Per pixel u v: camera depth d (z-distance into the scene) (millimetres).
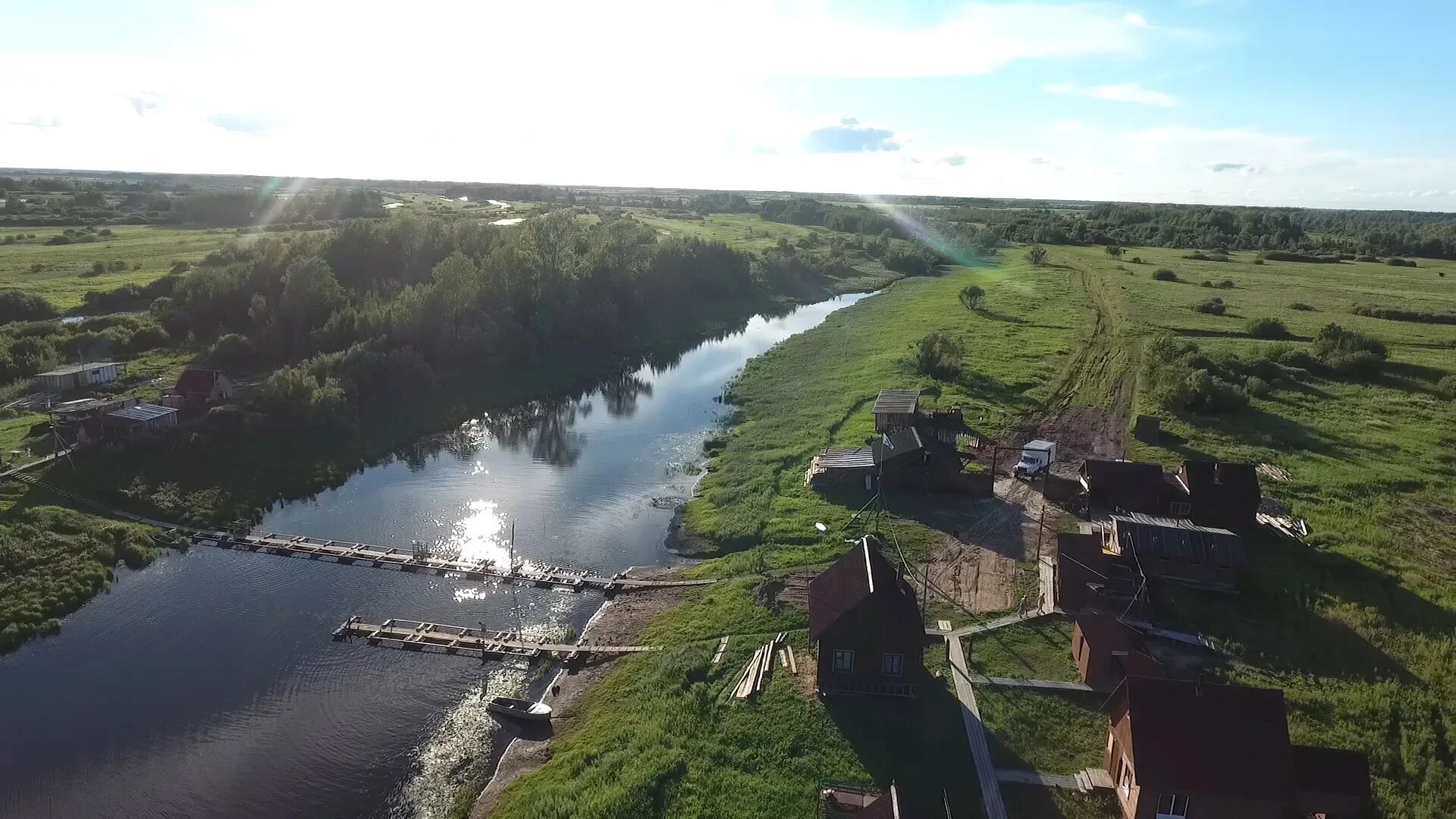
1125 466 60312
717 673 42156
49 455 64250
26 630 46531
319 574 54469
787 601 48812
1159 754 31406
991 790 33781
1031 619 46406
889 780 34250
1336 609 47719
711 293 146750
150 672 43906
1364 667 42375
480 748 38719
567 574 54312
